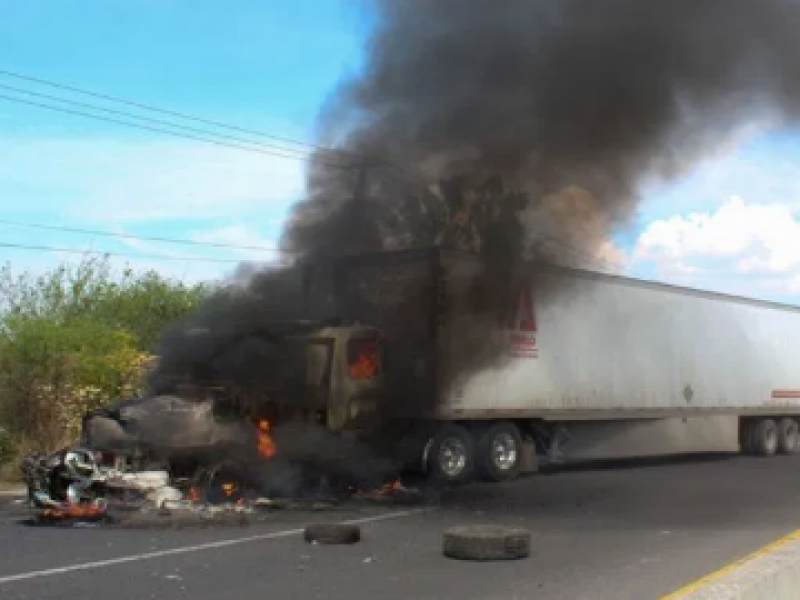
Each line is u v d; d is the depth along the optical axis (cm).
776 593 452
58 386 1511
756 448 2200
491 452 1490
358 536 874
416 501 1206
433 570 742
